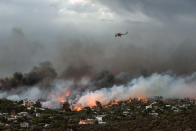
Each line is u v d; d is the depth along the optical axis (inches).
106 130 6176.2
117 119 7519.7
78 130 6225.4
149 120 6722.4
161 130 5900.6
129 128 6230.3
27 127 6323.8
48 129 6176.2
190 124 6146.7
